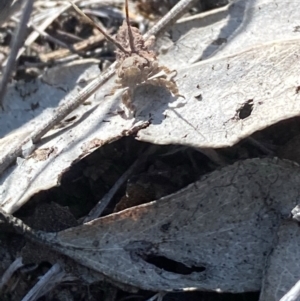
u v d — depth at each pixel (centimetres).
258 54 20
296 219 19
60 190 21
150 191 20
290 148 20
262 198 19
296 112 19
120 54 21
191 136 19
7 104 22
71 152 20
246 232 19
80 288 20
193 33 22
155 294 19
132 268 19
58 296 20
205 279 19
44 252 20
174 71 21
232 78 20
